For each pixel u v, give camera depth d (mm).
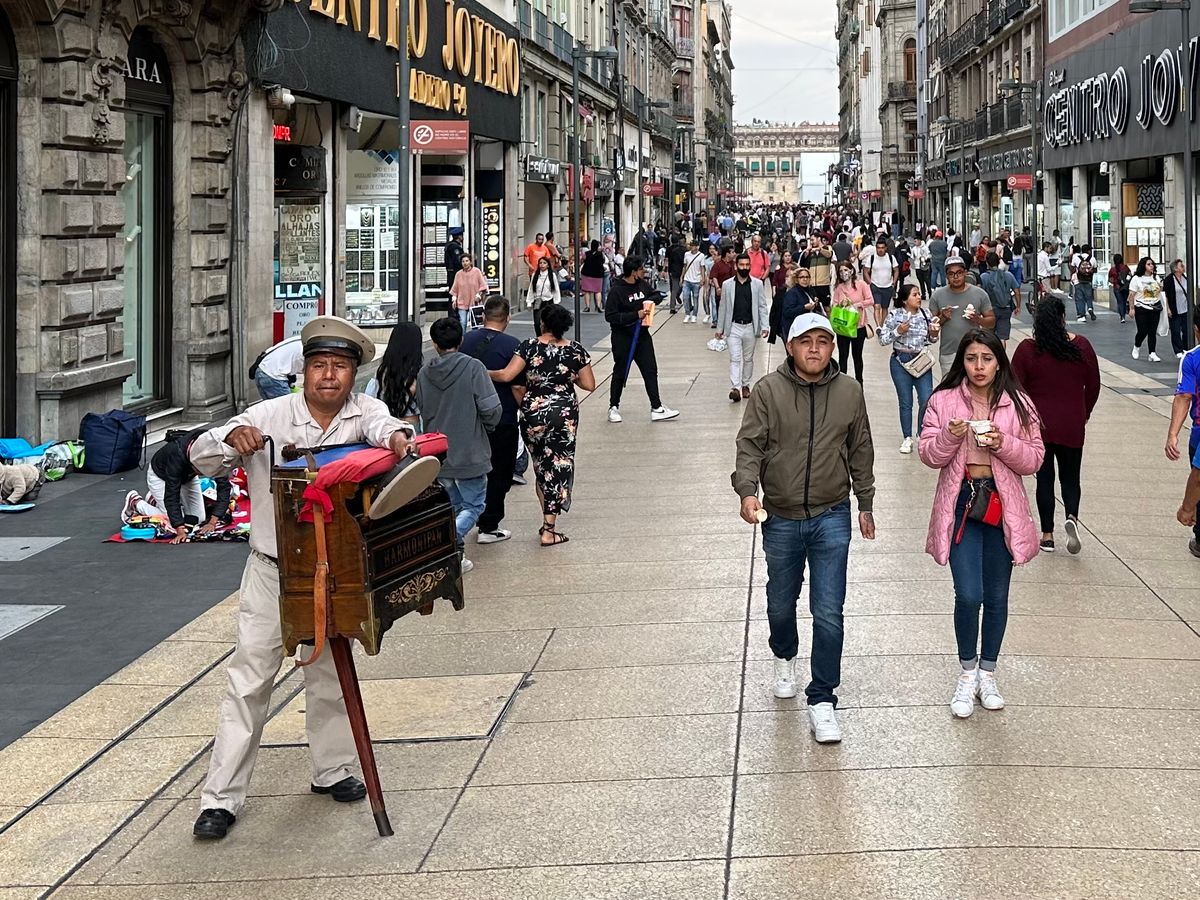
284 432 5371
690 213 90438
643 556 9961
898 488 12234
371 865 5062
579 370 10438
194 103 16734
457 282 28016
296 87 19562
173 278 16828
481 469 9453
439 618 8438
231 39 17047
